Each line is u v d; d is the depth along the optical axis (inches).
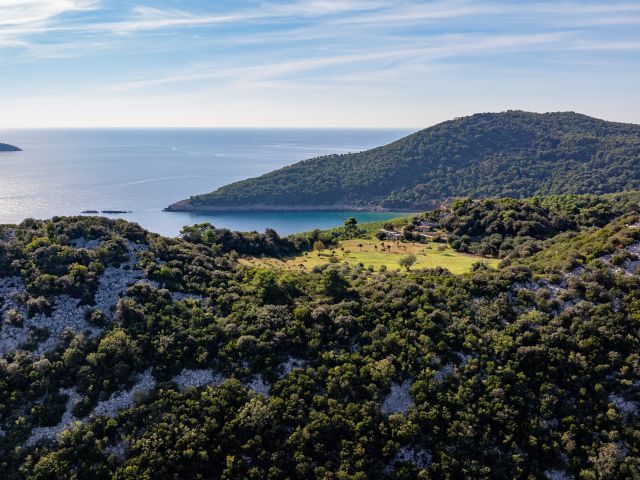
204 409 2127.2
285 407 2140.7
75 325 2455.7
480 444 2054.6
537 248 3900.1
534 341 2401.6
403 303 2679.6
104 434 2043.6
